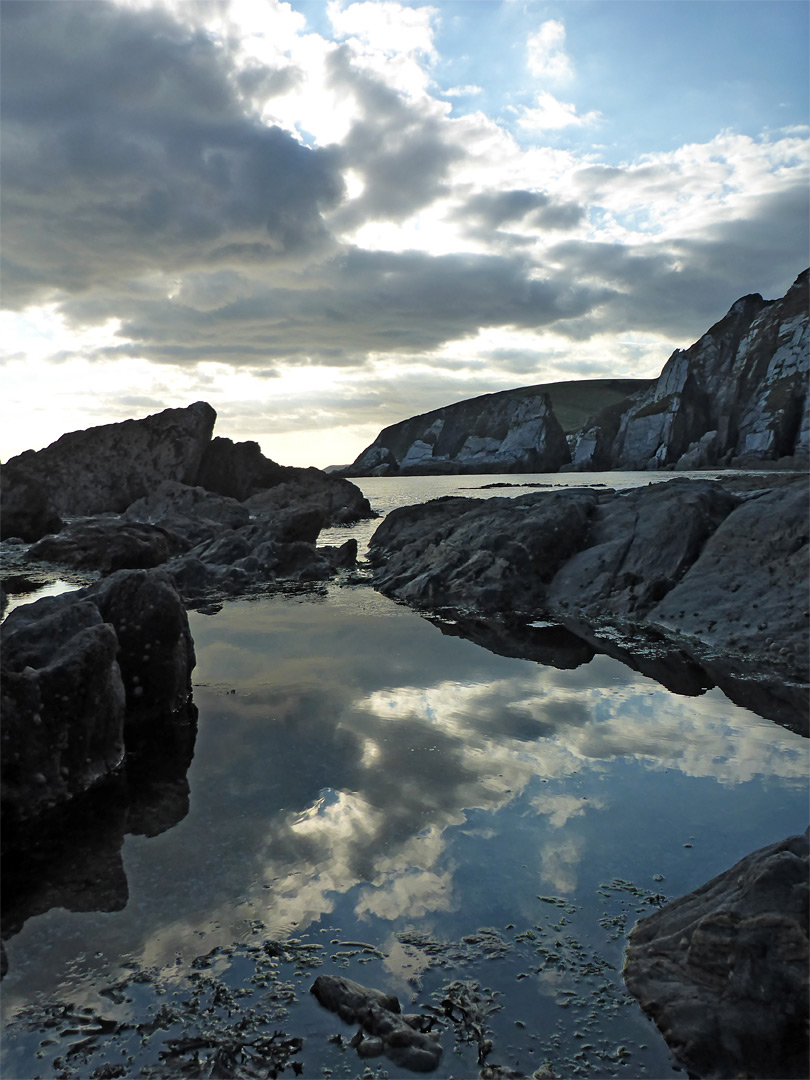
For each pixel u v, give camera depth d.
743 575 10.91
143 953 3.69
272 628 11.11
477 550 13.90
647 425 117.94
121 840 4.81
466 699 7.50
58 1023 3.23
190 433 39.03
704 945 3.39
